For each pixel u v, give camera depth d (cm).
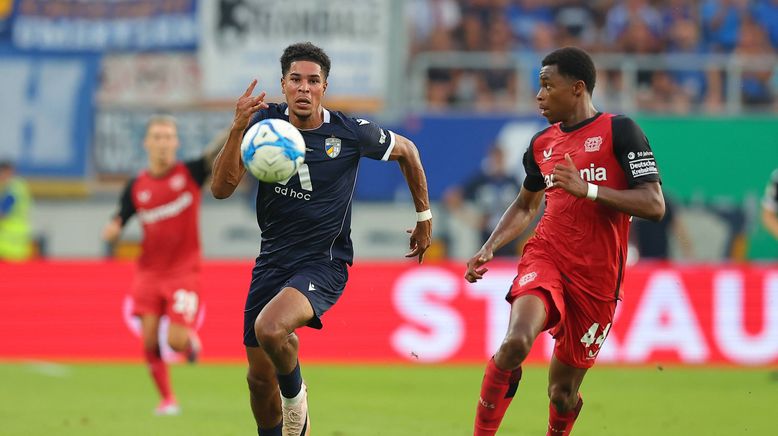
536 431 3009
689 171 5956
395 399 3722
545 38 6681
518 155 5959
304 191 2216
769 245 5928
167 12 6222
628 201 2069
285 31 6172
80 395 3841
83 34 6241
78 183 6138
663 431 3030
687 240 5884
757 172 5944
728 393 3888
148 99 6206
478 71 6512
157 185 3647
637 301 4756
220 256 5922
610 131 2161
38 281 4884
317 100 2198
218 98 6194
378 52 6122
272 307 2112
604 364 4734
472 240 5944
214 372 4544
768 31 6706
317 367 4688
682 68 6462
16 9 6234
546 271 2173
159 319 3569
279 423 2308
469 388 4031
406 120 6016
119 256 6056
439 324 4784
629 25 6644
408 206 5928
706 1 6712
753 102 6462
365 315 4809
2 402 3653
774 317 4772
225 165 2139
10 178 5747
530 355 4744
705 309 4769
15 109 6184
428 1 6688
